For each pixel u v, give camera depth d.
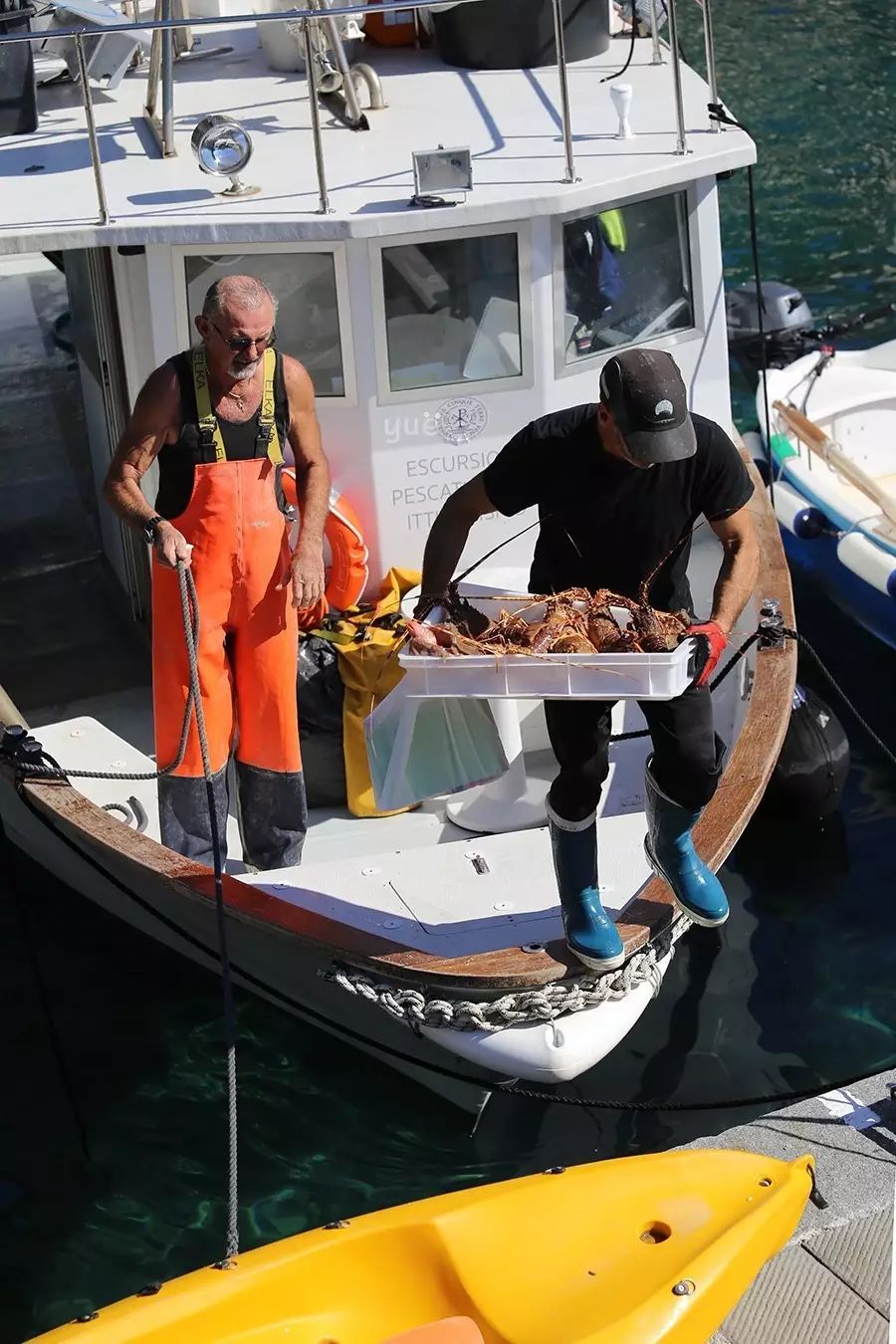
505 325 5.35
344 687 5.32
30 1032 5.33
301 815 4.93
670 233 5.58
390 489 5.50
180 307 5.27
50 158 5.55
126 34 5.81
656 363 3.48
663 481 3.63
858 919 5.77
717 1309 3.37
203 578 4.48
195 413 4.30
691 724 3.90
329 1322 3.41
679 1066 5.14
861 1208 4.17
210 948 5.00
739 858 6.09
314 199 5.08
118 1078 5.17
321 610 5.33
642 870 4.66
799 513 7.45
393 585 5.52
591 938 4.14
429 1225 3.55
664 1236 3.57
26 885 5.98
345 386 5.34
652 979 4.37
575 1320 3.30
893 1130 4.44
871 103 13.80
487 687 3.78
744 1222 3.54
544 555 3.90
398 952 4.30
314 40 5.67
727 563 3.81
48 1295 4.47
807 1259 4.01
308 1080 5.12
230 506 4.39
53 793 5.01
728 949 5.66
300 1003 4.91
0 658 6.55
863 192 12.27
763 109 13.87
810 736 5.98
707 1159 3.82
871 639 7.50
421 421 5.42
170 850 4.68
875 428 8.22
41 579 7.29
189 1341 3.25
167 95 5.39
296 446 4.52
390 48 6.41
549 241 5.25
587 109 5.75
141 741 5.84
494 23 6.02
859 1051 5.17
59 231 4.94
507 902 4.59
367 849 5.25
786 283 11.04
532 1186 3.71
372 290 5.19
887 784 6.52
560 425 3.65
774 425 8.04
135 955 5.66
